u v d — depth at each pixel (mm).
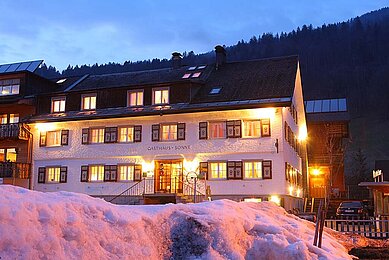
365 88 118938
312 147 45281
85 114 30953
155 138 28906
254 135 26828
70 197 6723
